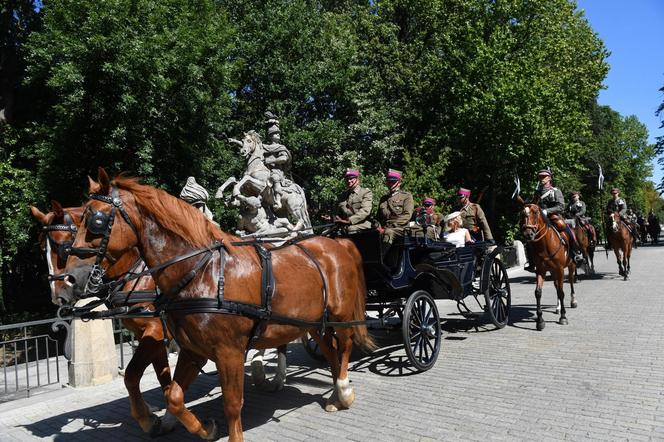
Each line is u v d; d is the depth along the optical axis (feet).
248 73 66.33
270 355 26.91
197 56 45.73
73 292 12.08
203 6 52.80
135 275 13.00
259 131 64.69
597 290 44.78
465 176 86.02
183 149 48.78
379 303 23.62
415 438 14.47
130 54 40.14
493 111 72.74
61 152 44.80
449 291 24.40
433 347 22.63
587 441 13.56
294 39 66.85
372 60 81.30
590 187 123.34
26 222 44.57
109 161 46.68
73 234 14.26
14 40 53.42
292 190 29.58
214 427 14.74
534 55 79.61
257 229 27.96
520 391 18.06
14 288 57.41
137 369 15.67
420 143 80.07
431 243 23.89
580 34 93.40
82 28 40.37
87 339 22.52
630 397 16.74
